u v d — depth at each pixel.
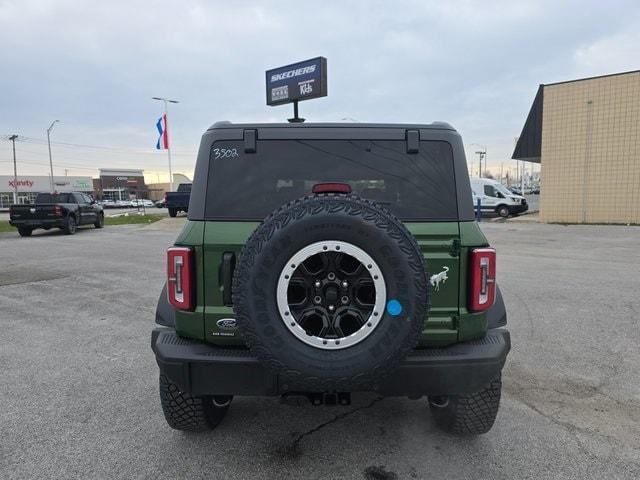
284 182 2.79
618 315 6.19
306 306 2.36
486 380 2.62
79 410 3.65
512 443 3.13
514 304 6.79
